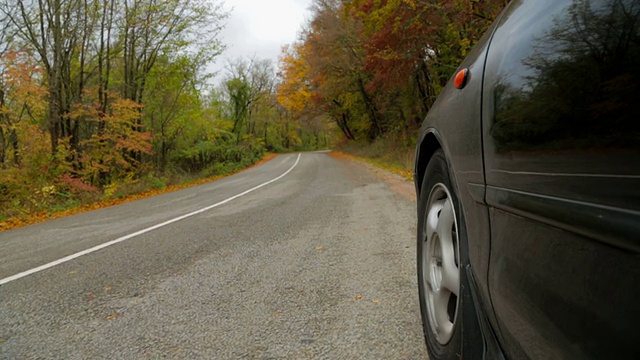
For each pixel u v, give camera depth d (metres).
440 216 1.99
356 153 36.28
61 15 15.73
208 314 3.06
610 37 0.78
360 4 14.51
